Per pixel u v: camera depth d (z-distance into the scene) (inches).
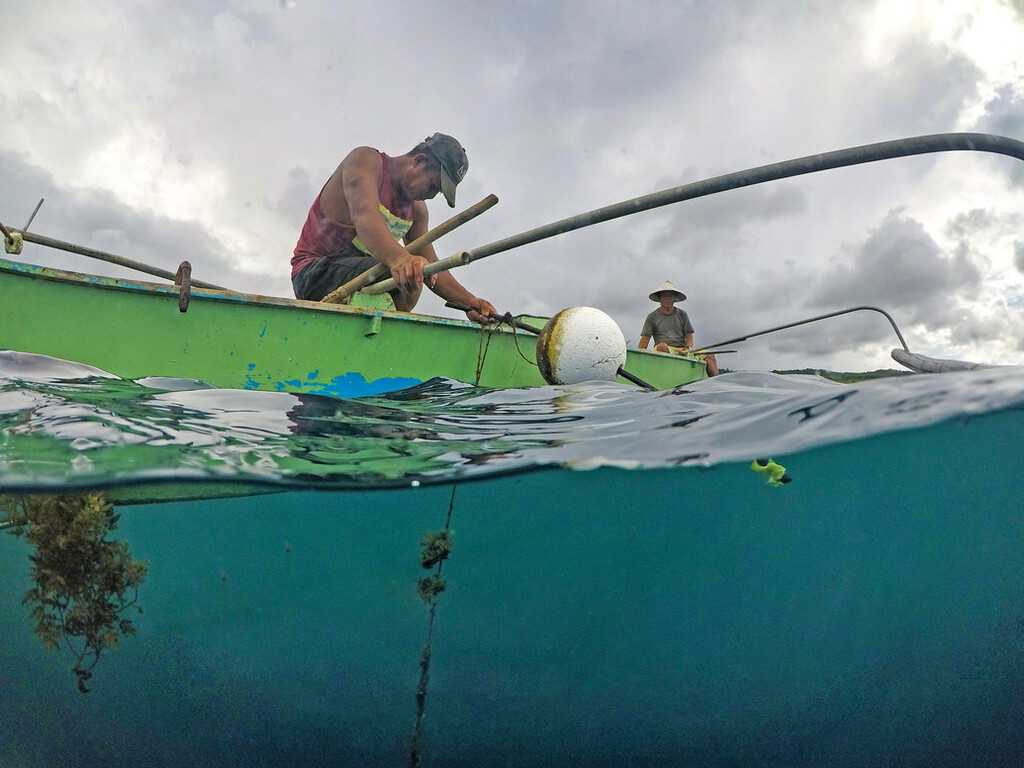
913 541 84.3
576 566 88.1
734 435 67.4
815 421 64.9
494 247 113.4
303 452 65.8
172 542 71.9
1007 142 94.0
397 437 74.5
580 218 106.1
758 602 90.2
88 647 67.3
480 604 86.3
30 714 69.6
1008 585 90.0
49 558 63.5
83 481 56.3
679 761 71.2
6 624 68.1
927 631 89.2
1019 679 90.5
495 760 68.8
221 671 74.1
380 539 82.2
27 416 64.7
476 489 73.5
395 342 122.5
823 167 94.7
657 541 86.0
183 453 59.8
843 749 75.0
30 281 91.1
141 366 99.3
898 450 69.8
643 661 82.2
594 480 72.7
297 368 112.1
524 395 104.1
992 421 64.6
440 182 139.8
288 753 64.8
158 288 99.6
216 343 105.1
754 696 79.9
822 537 84.4
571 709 74.6
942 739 77.9
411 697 73.6
